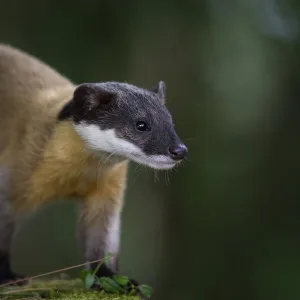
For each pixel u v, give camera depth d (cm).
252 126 1716
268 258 1642
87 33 1541
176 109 1641
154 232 1716
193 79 1638
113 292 798
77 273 1418
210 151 1677
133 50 1578
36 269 1599
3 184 828
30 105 868
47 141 823
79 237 892
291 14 1655
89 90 807
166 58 1609
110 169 837
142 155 801
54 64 1539
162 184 1684
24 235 1606
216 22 1603
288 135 1728
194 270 1681
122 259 1697
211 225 1694
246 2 1634
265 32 1656
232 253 1673
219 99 1672
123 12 1545
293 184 1712
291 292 1574
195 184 1678
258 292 1602
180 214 1703
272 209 1703
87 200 867
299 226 1686
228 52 1638
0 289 809
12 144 848
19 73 912
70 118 816
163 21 1573
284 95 1719
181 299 1669
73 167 823
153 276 1697
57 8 1530
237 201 1697
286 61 1683
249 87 1689
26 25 1539
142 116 807
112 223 864
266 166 1719
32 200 842
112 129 806
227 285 1650
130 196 1702
